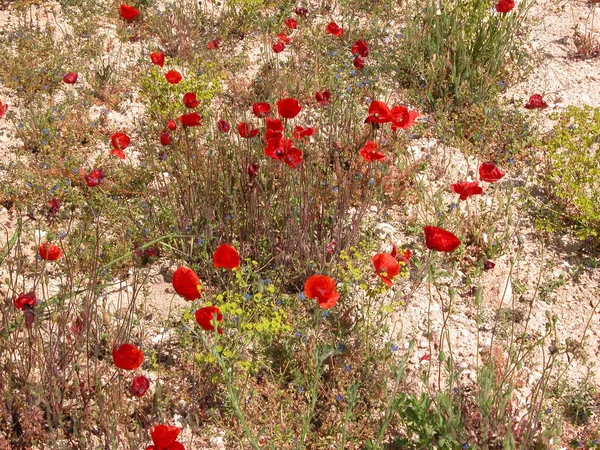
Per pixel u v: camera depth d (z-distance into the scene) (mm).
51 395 1387
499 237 1903
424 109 2381
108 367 1462
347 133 2104
